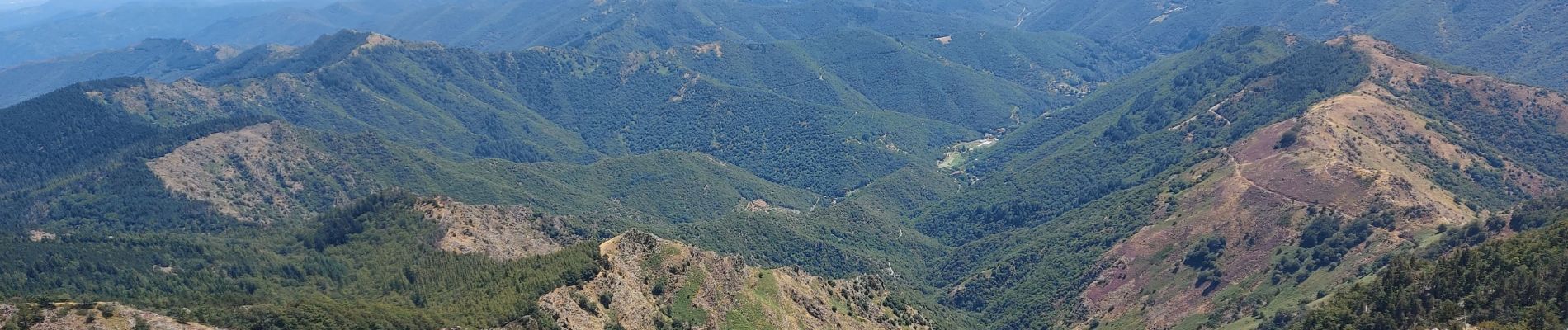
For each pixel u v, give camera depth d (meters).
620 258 175.38
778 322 178.25
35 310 121.56
